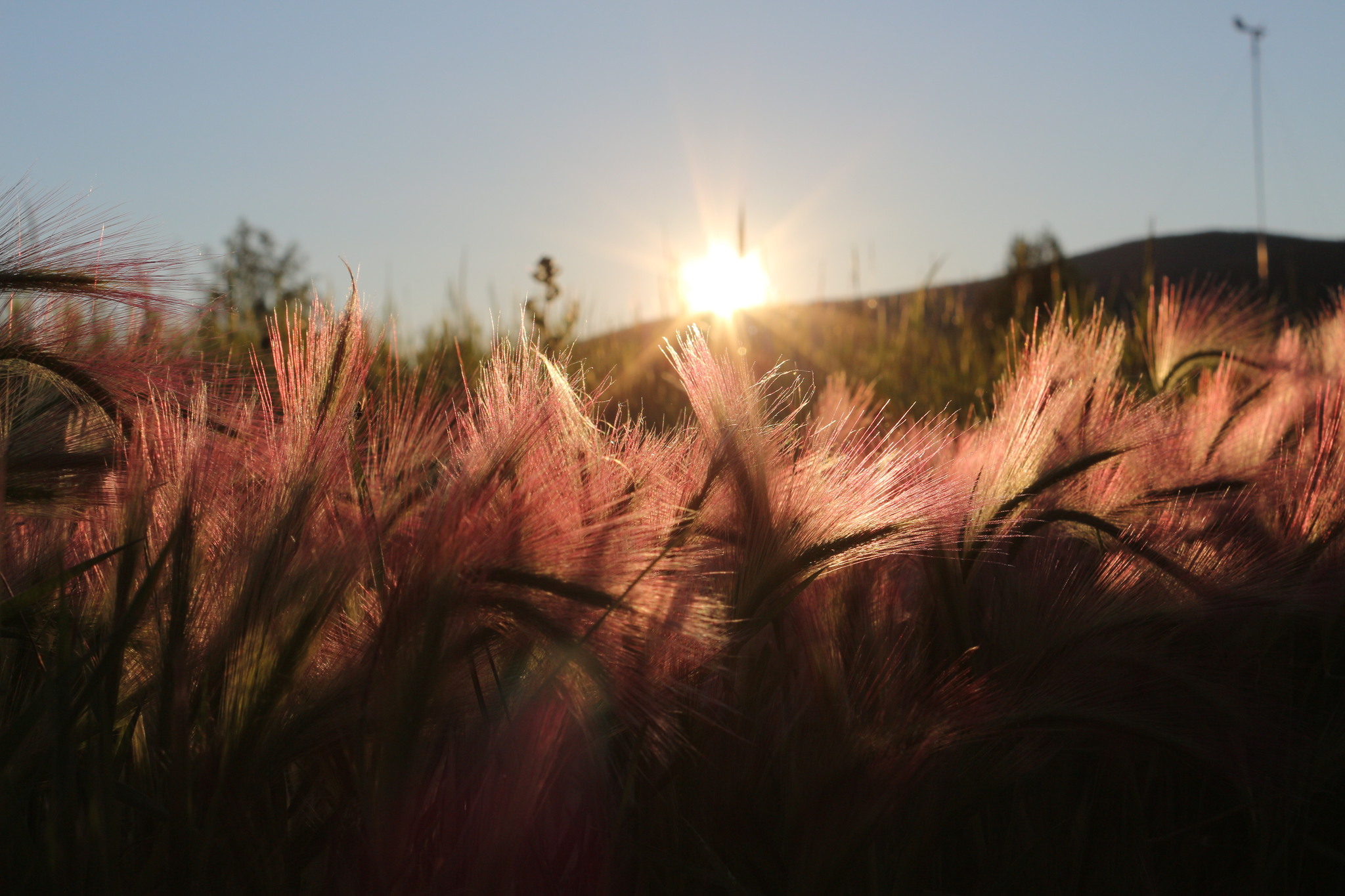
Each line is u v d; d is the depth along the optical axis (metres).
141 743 1.00
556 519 0.96
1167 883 1.18
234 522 0.98
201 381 1.09
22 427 1.05
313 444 0.98
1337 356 1.75
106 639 0.96
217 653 0.93
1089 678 1.10
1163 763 1.23
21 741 0.90
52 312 1.07
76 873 0.89
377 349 1.03
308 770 1.02
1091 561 1.20
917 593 1.18
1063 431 1.25
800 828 1.03
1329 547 1.24
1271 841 1.21
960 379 2.97
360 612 1.00
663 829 1.04
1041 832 1.16
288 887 0.95
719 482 1.04
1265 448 1.43
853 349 3.24
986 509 1.14
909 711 1.04
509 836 0.97
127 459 1.01
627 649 0.95
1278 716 1.16
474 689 0.98
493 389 1.05
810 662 1.06
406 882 0.94
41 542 1.05
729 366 1.09
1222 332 1.92
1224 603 1.15
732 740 1.05
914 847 1.05
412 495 1.02
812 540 1.04
